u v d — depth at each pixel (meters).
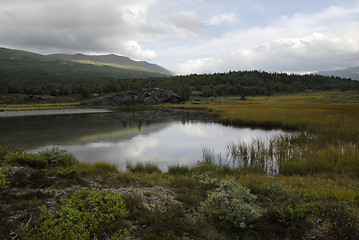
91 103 103.25
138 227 5.63
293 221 5.88
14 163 9.89
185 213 6.59
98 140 23.03
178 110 67.12
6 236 4.78
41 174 8.63
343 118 28.25
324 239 5.18
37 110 70.44
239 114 41.53
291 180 10.16
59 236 4.55
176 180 10.35
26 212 5.89
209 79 182.88
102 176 10.61
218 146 20.31
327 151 14.45
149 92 110.19
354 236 5.08
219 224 5.90
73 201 6.03
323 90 162.62
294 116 33.91
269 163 14.68
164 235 5.30
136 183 9.56
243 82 174.12
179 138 24.12
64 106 92.12
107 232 5.23
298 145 18.34
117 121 39.84
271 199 7.62
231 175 11.69
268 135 25.22
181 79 186.00
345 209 5.85
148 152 18.16
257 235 5.49
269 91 152.00
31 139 23.48
